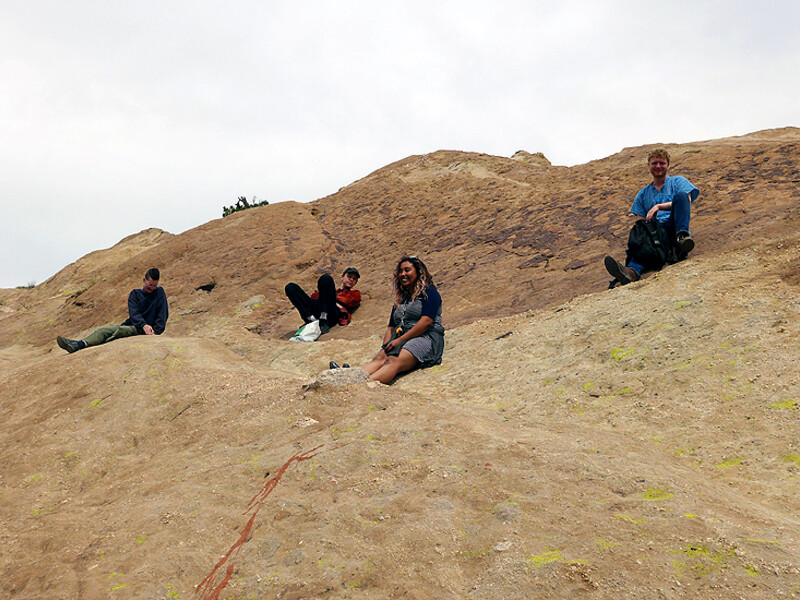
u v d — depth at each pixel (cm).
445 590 235
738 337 459
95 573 282
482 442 363
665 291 591
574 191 1197
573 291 760
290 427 433
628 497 285
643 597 214
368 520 291
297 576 255
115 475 422
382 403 451
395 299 633
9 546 328
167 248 1455
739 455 333
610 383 462
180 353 664
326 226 1438
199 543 294
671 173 1089
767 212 752
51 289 1925
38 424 537
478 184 1448
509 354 580
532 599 222
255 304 1117
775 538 239
